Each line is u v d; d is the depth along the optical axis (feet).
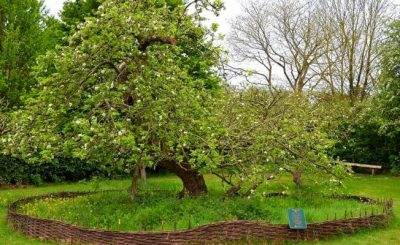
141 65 30.25
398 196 51.83
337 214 33.45
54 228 28.48
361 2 94.84
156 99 29.63
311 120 43.06
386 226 33.14
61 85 29.60
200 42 35.42
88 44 29.30
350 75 93.91
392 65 66.59
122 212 31.94
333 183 37.52
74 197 42.32
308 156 36.11
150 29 29.89
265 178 33.83
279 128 37.17
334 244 28.25
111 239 26.40
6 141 31.04
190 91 30.22
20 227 31.01
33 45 61.57
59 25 72.13
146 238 25.98
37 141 29.96
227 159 33.63
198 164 31.96
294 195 42.47
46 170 61.72
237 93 45.80
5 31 61.21
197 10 33.96
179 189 47.34
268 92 66.33
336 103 75.46
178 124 29.66
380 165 76.02
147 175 72.43
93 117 27.91
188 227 26.91
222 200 34.14
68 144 28.50
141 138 28.91
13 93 59.06
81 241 27.20
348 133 76.43
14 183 59.21
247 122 36.99
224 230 27.35
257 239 27.68
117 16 28.91
